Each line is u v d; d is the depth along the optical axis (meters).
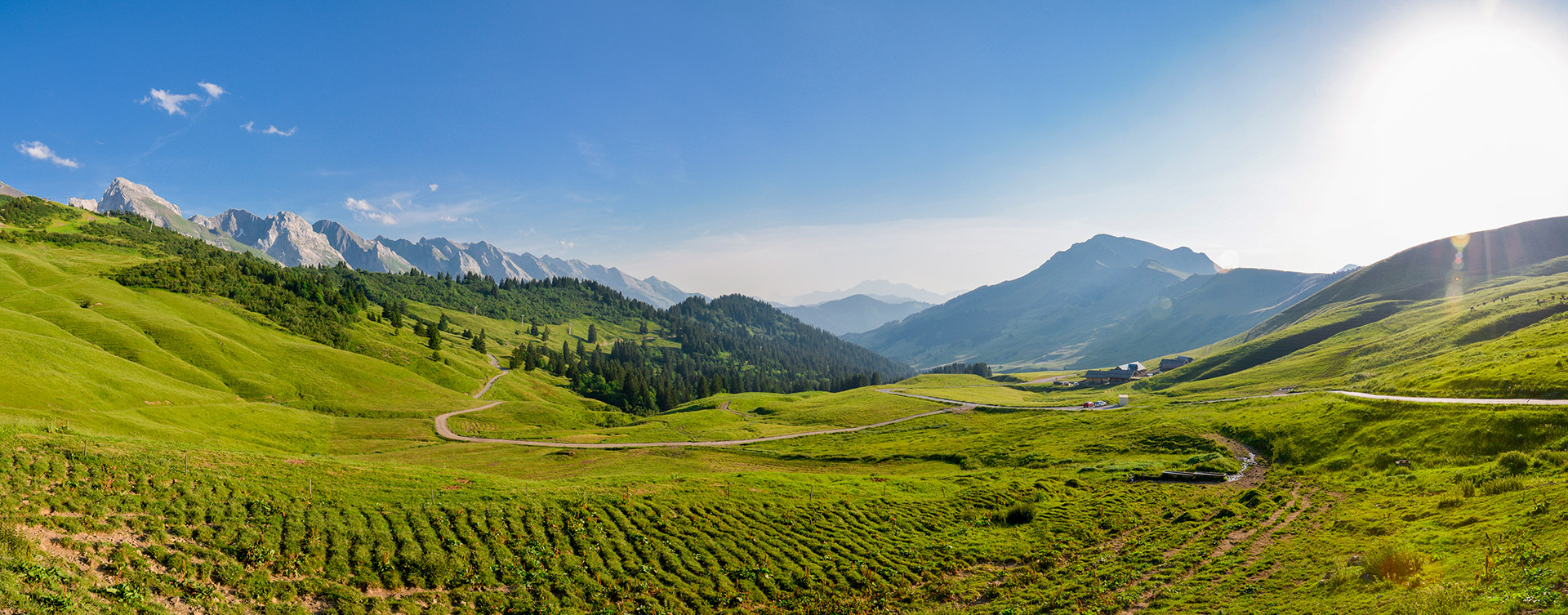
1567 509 30.52
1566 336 91.38
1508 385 68.31
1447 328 146.12
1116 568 39.31
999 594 37.38
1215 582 34.41
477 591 34.81
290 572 32.34
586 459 101.44
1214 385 158.88
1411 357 134.25
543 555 39.69
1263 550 39.34
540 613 33.47
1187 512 51.03
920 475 82.88
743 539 45.78
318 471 47.50
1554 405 56.94
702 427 144.50
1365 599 26.06
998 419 135.88
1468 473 48.31
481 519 42.94
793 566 42.06
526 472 90.81
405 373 173.00
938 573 41.62
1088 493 61.28
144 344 131.00
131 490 35.88
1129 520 50.56
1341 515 44.66
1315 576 32.03
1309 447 71.25
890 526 51.00
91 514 31.86
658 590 37.47
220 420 101.25
